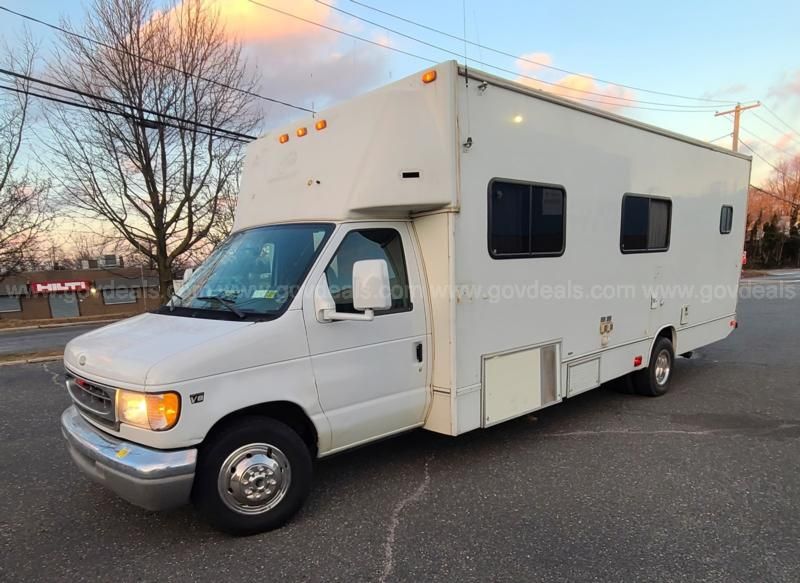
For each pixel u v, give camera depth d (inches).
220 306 142.3
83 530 135.2
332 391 139.2
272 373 128.0
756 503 145.4
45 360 400.5
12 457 188.2
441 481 161.0
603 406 240.2
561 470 168.6
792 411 230.7
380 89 150.3
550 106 181.3
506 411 173.6
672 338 262.5
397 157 147.3
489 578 112.3
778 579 111.0
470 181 155.6
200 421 117.0
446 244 152.6
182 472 114.4
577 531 131.2
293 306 133.0
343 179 151.6
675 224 252.2
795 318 543.2
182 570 116.9
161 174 558.9
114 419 119.2
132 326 144.6
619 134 213.5
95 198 546.9
